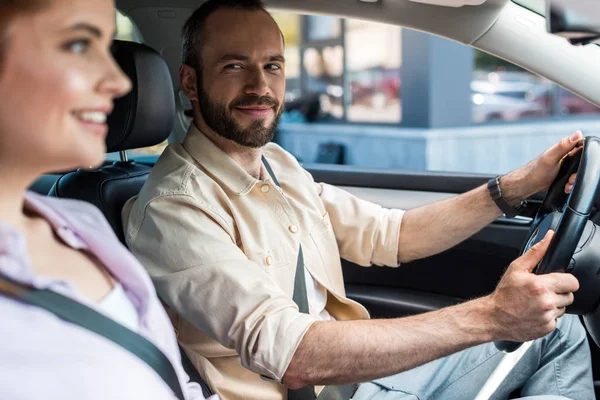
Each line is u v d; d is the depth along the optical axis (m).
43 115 0.63
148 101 1.57
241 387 1.41
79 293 0.69
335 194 1.78
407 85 7.87
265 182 1.49
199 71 1.52
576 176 1.36
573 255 1.43
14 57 0.62
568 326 1.74
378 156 8.28
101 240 0.79
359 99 8.92
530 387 1.71
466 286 2.13
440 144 7.57
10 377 0.60
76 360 0.64
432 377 1.67
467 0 1.62
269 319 1.28
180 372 0.84
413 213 1.76
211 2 1.53
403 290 2.13
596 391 1.81
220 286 1.31
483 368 1.68
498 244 2.09
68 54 0.65
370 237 1.74
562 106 8.39
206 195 1.41
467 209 1.69
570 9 0.90
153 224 1.38
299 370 1.26
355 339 1.25
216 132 1.52
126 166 1.70
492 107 8.12
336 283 1.66
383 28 8.29
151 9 1.90
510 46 1.71
